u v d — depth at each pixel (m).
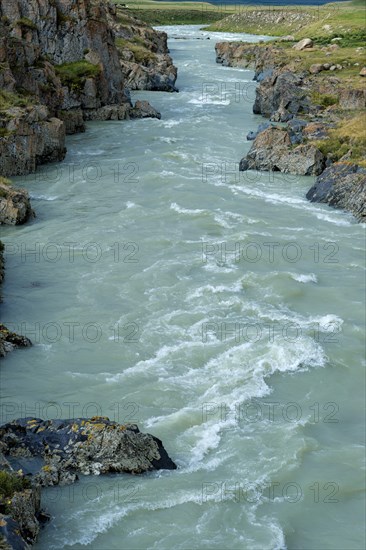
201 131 77.69
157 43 134.62
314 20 175.50
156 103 93.94
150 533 22.22
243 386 30.83
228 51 133.75
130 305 38.00
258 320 36.44
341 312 37.69
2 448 24.62
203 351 33.41
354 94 79.06
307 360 32.94
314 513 24.02
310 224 50.53
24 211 49.81
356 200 52.66
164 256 44.19
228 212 52.03
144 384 30.80
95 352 33.41
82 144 71.69
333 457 26.64
